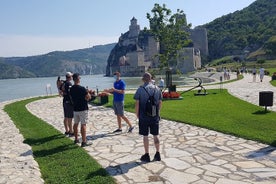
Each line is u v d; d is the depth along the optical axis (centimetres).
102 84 10788
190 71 15062
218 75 8188
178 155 919
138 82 9769
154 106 857
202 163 839
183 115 1622
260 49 17312
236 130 1198
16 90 9225
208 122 1387
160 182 716
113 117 1717
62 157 946
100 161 895
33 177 774
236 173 758
